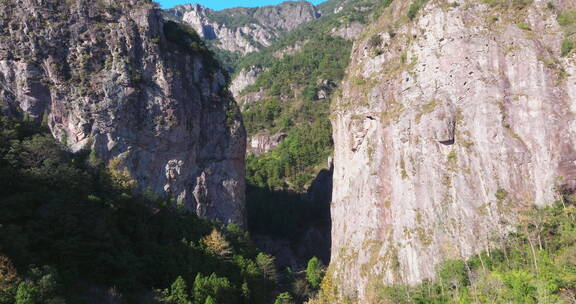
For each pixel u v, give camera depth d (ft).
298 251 386.32
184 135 293.84
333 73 624.18
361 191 256.32
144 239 209.97
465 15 243.40
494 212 206.59
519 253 183.93
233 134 323.37
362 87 272.10
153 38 301.43
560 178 202.39
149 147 279.28
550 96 215.10
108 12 296.30
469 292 173.68
